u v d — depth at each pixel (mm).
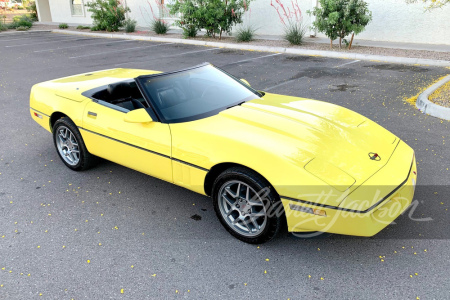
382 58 10891
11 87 9336
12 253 3203
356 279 2768
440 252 2996
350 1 11828
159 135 3518
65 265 3043
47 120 4730
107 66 11703
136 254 3150
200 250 3174
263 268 2928
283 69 10266
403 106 6672
